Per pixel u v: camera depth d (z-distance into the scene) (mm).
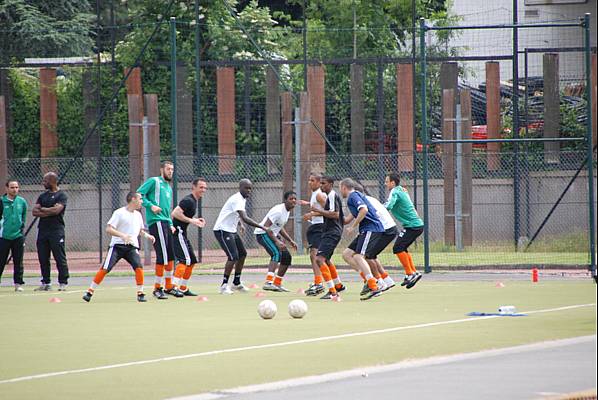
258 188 69875
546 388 18500
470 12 79750
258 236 42219
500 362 21766
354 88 69562
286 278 50625
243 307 36219
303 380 20094
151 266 60688
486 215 69375
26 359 23797
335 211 38969
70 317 33344
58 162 71438
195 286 46625
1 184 66188
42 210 43844
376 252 39000
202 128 73312
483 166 70375
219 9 75312
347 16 79438
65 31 85500
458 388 18688
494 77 69562
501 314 31922
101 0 87250
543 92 69500
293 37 81875
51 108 71188
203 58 74938
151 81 73562
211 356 23812
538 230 62812
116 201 69312
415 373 20578
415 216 41875
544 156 69375
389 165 70562
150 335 28141
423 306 35500
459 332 27422
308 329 28922
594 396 17734
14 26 83750
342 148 72438
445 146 67188
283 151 65938
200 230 60688
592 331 27047
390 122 73375
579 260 56906
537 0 77312
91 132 62906
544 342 24859
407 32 80375
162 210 40656
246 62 70250
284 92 66062
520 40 77938
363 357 23047
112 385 20031
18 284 45000
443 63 68625
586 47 49875
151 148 63312
